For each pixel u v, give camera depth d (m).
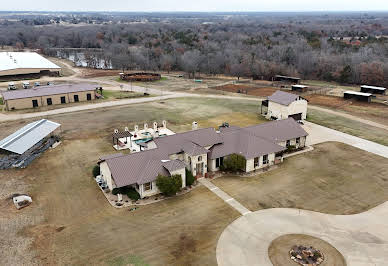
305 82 113.00
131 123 64.62
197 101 83.50
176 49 164.25
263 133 48.97
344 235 30.06
